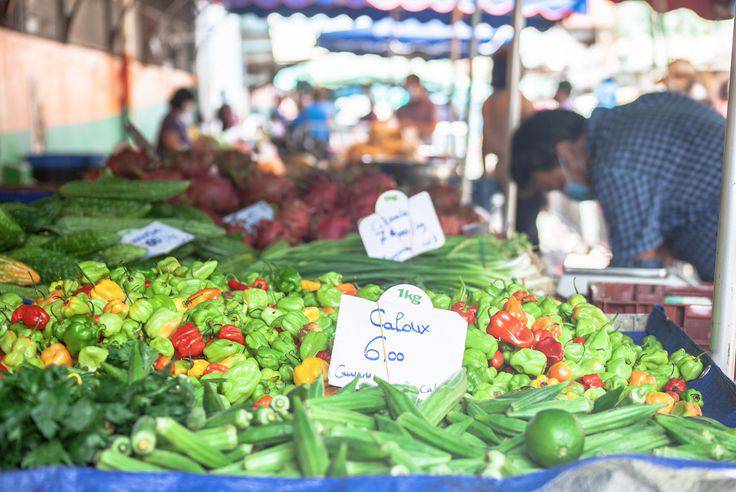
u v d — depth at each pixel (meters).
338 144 19.55
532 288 3.55
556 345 2.45
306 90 17.20
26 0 10.98
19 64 10.43
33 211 4.04
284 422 1.88
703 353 2.54
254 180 5.26
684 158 4.07
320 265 3.66
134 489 1.62
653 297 3.43
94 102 14.38
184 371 2.29
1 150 9.71
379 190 4.85
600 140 4.36
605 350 2.55
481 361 2.40
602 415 2.04
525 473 1.75
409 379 2.26
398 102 19.06
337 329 2.31
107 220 4.09
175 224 4.18
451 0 10.69
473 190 8.80
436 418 2.05
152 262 3.95
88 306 2.45
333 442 1.79
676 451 1.91
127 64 16.59
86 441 1.70
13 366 2.23
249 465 1.77
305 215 4.67
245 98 27.75
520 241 4.30
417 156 11.39
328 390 2.30
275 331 2.58
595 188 4.26
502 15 10.95
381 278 3.57
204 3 23.67
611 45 16.59
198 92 23.61
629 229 4.16
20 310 2.44
